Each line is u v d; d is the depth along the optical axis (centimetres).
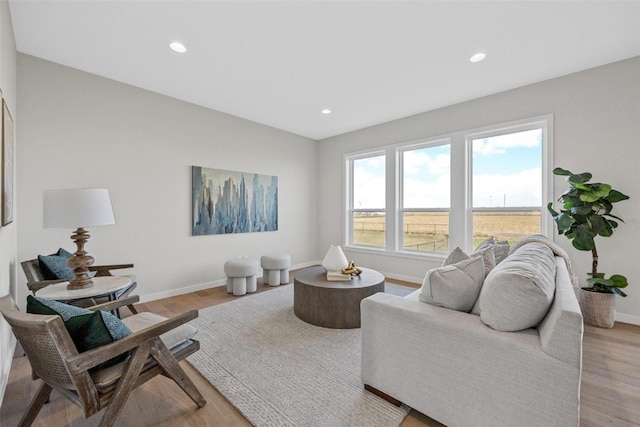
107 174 298
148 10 196
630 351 210
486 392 119
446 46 240
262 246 457
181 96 346
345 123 451
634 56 256
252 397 160
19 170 247
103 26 214
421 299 154
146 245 328
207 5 192
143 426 139
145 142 326
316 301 257
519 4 191
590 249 244
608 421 141
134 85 315
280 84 312
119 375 122
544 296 114
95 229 292
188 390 148
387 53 251
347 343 224
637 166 256
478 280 150
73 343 109
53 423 141
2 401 157
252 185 440
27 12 197
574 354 100
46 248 262
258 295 349
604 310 249
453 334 127
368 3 190
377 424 139
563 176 292
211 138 388
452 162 375
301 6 193
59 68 269
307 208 530
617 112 265
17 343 221
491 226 352
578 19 205
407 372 144
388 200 445
